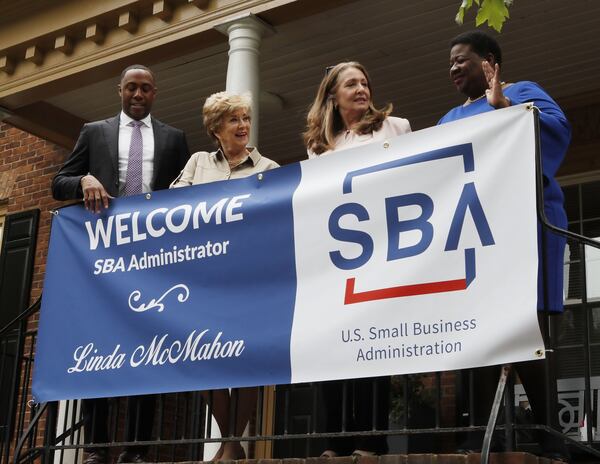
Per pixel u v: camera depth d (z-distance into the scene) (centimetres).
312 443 847
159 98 916
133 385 471
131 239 493
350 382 430
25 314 537
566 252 831
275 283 438
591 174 839
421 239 396
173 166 535
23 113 930
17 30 848
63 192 521
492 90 396
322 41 793
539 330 358
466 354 372
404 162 410
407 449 766
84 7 804
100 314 494
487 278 375
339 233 422
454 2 727
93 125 538
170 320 468
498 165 385
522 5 725
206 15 741
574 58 796
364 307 404
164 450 754
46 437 504
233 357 441
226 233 461
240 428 467
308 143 468
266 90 879
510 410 361
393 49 800
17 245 1015
